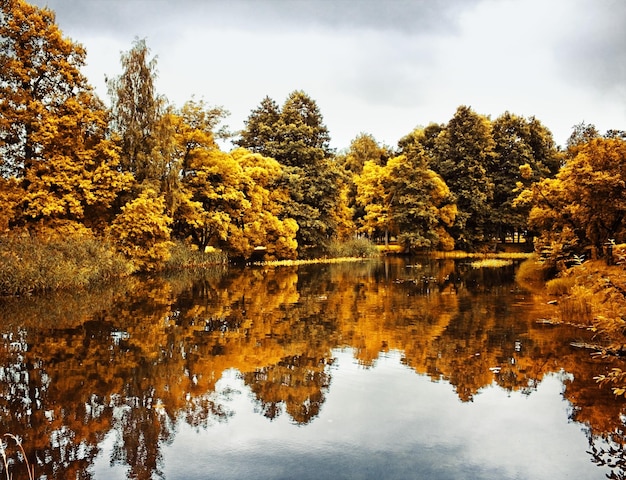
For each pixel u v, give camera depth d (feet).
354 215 184.75
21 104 75.41
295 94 164.55
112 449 19.94
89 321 44.83
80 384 27.66
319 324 44.24
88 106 85.76
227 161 113.60
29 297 57.16
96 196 82.74
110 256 77.61
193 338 38.70
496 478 17.58
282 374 29.76
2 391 26.45
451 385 27.73
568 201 72.18
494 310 51.01
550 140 183.11
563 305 45.70
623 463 18.76
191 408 24.34
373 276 88.58
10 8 75.82
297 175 136.05
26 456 19.35
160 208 89.71
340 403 25.04
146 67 92.38
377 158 214.90
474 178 165.48
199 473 18.01
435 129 194.49
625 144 64.54
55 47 80.07
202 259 109.60
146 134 92.73
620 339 23.88
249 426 22.24
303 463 18.75
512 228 176.04
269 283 76.84
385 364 31.83
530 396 25.90
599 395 25.96
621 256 22.04
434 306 53.93
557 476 17.78
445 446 20.22
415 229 157.17
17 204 73.51
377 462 18.80
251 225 121.49
